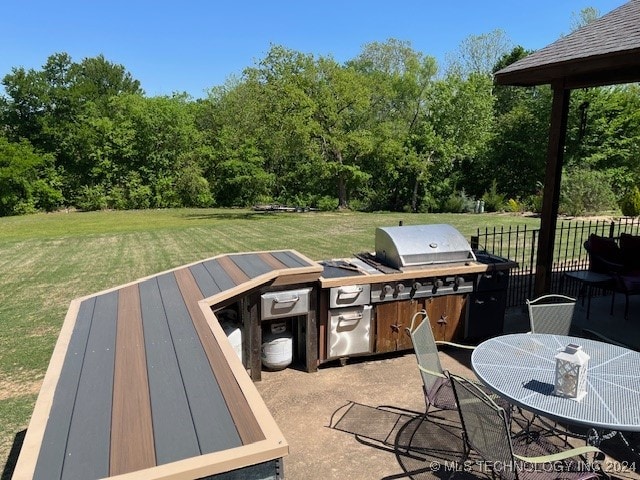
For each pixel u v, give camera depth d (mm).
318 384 4246
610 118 20531
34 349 5035
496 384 2664
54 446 1652
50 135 25719
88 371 2293
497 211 20453
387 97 22562
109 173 25922
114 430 1759
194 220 18484
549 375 2773
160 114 26188
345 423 3594
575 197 16734
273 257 4984
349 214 19594
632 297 6508
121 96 27922
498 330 5043
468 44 31594
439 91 22625
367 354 4613
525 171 22688
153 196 26438
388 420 3629
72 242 12500
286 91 18906
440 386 3377
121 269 9000
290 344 4500
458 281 4730
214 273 4285
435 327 4797
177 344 2645
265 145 24000
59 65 29281
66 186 25906
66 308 6543
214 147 27297
